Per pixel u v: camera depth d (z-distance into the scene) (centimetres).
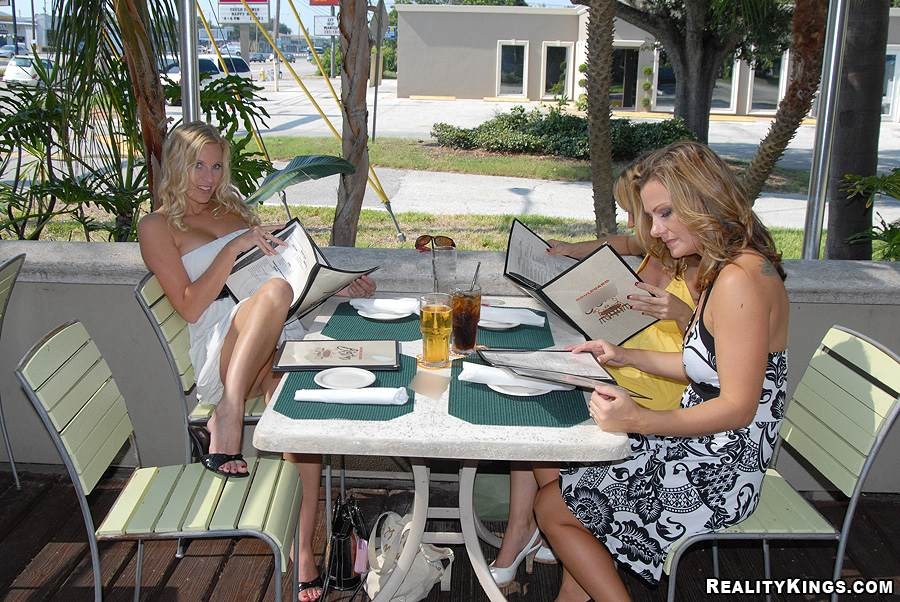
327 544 278
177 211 269
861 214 508
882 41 484
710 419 188
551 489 224
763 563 285
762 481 222
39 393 189
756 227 199
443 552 264
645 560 212
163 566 276
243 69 2705
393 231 857
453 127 1658
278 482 226
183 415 267
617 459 177
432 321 210
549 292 234
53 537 291
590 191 1200
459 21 2586
